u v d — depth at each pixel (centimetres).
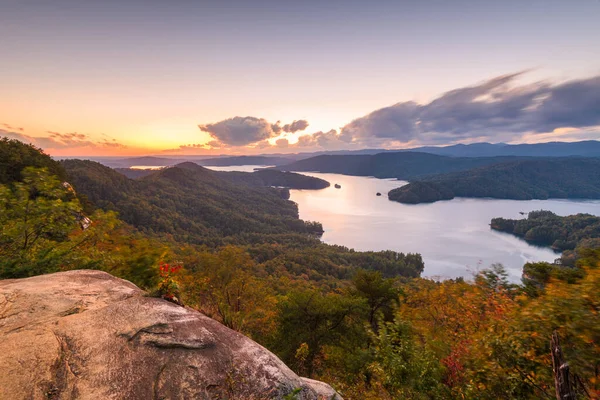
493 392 554
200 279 1447
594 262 452
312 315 1753
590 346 416
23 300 369
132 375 276
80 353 288
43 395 237
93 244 826
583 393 425
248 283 2203
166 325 353
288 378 340
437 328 1007
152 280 640
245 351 355
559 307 434
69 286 431
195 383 288
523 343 504
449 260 15662
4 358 260
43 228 747
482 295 904
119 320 348
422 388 648
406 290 1853
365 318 1836
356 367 1209
